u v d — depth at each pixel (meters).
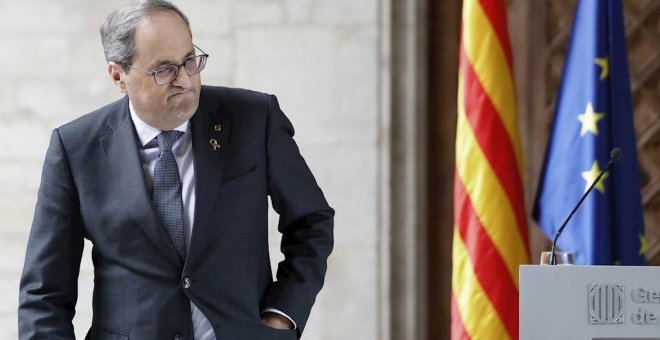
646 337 7.07
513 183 12.50
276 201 9.04
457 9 16.03
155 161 8.73
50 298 8.75
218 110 8.95
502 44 12.73
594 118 12.60
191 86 8.28
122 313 8.57
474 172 12.54
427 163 15.89
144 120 8.60
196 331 8.60
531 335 7.11
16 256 15.80
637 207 12.66
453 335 12.44
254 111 9.02
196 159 8.62
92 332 8.77
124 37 8.24
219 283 8.52
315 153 15.48
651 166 15.40
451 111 15.97
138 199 8.52
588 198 12.43
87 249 15.67
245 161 8.78
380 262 15.33
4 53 16.00
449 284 15.86
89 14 15.96
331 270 15.40
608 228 12.45
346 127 15.45
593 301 7.09
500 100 12.60
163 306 8.45
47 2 15.97
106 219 8.60
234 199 8.67
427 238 15.88
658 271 7.06
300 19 15.58
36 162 15.86
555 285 7.11
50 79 15.95
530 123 15.86
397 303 15.38
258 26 15.66
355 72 15.44
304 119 15.52
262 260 8.88
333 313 15.40
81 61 15.93
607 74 12.79
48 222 8.77
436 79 16.02
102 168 8.76
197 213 8.49
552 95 15.80
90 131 8.91
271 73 15.62
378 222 15.36
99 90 15.91
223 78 15.69
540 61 15.86
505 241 12.33
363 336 15.34
